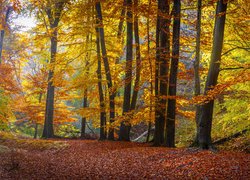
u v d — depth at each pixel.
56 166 12.52
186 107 25.81
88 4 19.58
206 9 18.69
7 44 30.08
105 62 20.41
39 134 39.00
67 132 31.56
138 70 18.47
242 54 16.48
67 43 23.02
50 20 23.86
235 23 15.66
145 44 22.19
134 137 32.53
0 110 21.52
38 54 25.64
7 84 27.56
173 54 15.63
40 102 31.77
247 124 15.74
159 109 16.94
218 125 19.16
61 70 21.64
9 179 10.05
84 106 26.50
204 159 11.18
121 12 21.48
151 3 19.52
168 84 15.81
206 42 18.36
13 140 20.64
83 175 10.94
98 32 20.70
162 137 17.09
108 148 16.95
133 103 20.03
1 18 15.10
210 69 13.20
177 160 11.75
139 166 11.75
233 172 9.44
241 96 14.91
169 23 16.75
